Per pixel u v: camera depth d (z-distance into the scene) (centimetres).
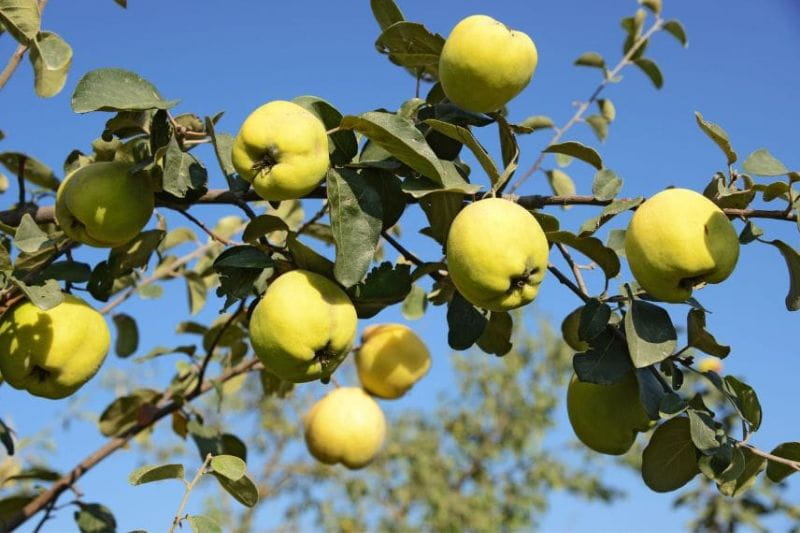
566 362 492
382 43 111
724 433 96
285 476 444
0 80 107
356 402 145
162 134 102
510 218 93
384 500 461
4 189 138
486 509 451
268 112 95
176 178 100
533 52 104
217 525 93
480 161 99
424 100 116
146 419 128
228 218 159
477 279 92
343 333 97
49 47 105
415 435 482
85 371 106
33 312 104
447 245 95
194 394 129
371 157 105
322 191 106
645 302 99
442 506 445
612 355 100
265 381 144
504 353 117
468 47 102
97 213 102
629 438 106
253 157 95
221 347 143
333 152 101
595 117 162
